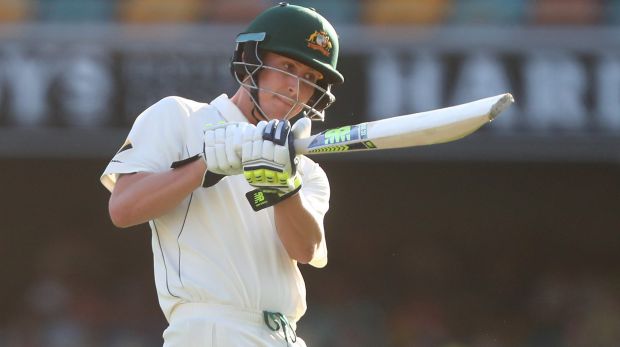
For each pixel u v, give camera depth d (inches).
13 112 1284.4
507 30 1289.4
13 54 1285.7
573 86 1288.1
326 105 443.8
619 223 1680.6
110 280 1632.6
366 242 1683.1
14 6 1362.0
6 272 1674.5
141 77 1284.4
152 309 1545.3
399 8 1374.3
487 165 1673.2
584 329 1498.5
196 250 419.8
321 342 1497.3
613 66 1286.9
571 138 1290.6
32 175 1675.7
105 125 1286.9
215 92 1280.8
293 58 423.8
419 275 1647.4
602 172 1668.3
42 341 1483.8
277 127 390.6
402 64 1289.4
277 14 427.2
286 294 431.8
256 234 426.9
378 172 1678.2
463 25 1338.6
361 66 1290.6
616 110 1285.7
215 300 418.0
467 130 381.7
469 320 1584.6
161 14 1359.5
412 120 389.1
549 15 1332.4
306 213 419.2
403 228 1700.3
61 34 1288.1
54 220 1689.2
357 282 1632.6
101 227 1691.7
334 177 1685.5
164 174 407.8
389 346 1529.3
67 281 1611.7
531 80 1289.4
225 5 1353.3
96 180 1683.1
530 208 1695.4
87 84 1286.9
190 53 1284.4
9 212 1683.1
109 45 1285.7
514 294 1636.3
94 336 1487.5
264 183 393.4
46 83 1286.9
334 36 437.1
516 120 1295.5
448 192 1692.9
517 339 1549.0
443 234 1702.8
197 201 422.6
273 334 424.2
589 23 1321.4
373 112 1286.9
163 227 426.3
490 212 1700.3
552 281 1633.9
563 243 1695.4
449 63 1289.4
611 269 1672.0
